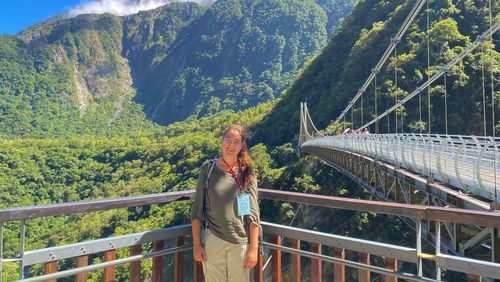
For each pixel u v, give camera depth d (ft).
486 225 7.04
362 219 96.94
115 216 130.82
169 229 9.43
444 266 7.48
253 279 9.95
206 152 231.71
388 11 211.61
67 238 138.41
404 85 150.20
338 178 121.49
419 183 36.42
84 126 629.10
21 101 611.47
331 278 60.08
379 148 54.44
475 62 128.57
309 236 9.28
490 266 7.00
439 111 133.08
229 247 8.09
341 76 202.28
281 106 243.40
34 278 7.41
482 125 121.80
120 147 330.75
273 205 102.83
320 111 199.31
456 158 28.53
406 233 91.04
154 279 9.26
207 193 8.22
